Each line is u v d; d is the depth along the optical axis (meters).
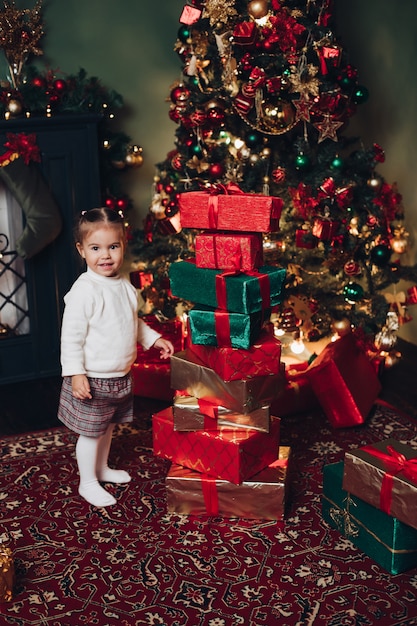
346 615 2.01
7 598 2.06
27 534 2.39
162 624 1.97
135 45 3.90
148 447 2.98
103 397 2.48
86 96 3.60
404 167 4.07
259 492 2.41
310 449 2.95
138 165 3.76
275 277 2.28
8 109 3.39
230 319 2.24
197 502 2.46
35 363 3.75
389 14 4.00
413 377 3.70
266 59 3.03
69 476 2.75
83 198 3.63
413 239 4.07
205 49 3.21
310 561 2.24
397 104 4.04
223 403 2.38
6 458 2.88
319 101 2.95
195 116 3.09
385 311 3.33
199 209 2.31
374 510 2.21
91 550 2.30
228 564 2.23
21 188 3.43
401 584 2.13
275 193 3.24
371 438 3.04
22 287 3.71
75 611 2.03
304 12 3.09
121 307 2.48
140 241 3.65
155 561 2.24
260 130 3.06
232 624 1.97
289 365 3.37
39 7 3.58
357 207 3.25
